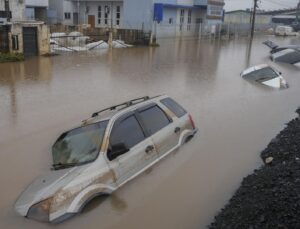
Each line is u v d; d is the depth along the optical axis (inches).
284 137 418.9
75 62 1031.0
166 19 1894.7
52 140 426.3
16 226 253.9
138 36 1610.5
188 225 263.3
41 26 1118.4
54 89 685.9
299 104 614.9
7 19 1070.4
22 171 347.3
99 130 303.4
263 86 757.9
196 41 1913.1
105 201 279.7
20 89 679.1
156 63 1065.5
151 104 350.9
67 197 256.8
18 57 1017.5
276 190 267.4
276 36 2655.0
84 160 285.3
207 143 412.2
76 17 2009.1
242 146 410.0
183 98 634.2
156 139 334.0
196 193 303.4
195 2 2082.9
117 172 288.5
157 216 271.7
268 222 230.4
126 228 257.0
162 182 313.9
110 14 1900.8
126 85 735.1
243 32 2551.7
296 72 987.9
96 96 639.1
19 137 434.9
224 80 816.3
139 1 1743.4
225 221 254.5
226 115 534.0
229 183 322.3
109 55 1214.3
